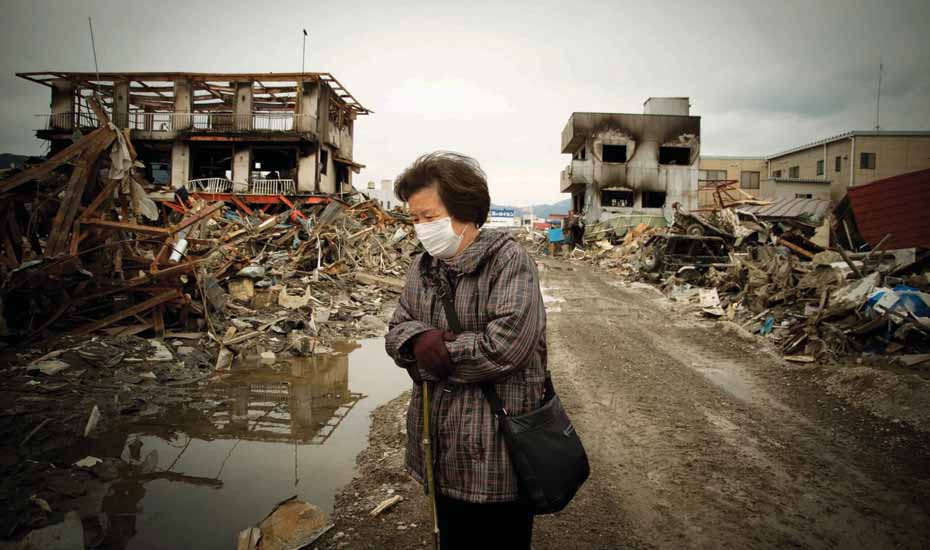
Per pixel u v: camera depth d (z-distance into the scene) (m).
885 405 4.91
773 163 44.69
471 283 1.51
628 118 39.56
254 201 27.77
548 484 1.44
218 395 5.19
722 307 10.69
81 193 6.40
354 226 17.45
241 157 30.44
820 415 4.85
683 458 3.89
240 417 4.59
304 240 15.66
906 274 8.34
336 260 14.31
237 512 3.00
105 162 7.04
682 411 4.96
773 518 3.04
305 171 30.48
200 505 3.07
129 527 2.81
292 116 30.81
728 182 29.52
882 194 14.49
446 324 1.55
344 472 3.55
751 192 45.66
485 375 1.40
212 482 3.37
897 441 4.18
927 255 8.33
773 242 15.16
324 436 4.20
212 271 9.48
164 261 7.05
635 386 5.78
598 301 12.68
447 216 1.52
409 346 1.52
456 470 1.48
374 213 23.22
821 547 2.74
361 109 38.81
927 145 34.94
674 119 39.59
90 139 6.54
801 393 5.53
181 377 5.64
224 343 6.69
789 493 3.34
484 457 1.46
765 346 7.61
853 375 5.69
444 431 1.50
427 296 1.61
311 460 3.73
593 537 2.84
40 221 7.00
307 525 2.83
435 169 1.50
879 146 35.47
